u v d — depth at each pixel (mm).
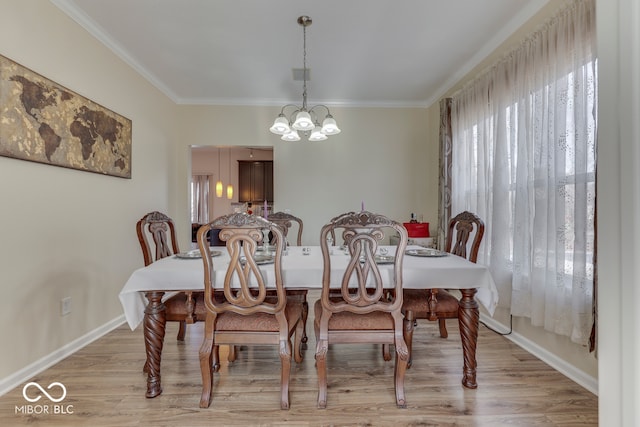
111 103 2789
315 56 3033
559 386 1842
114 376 1961
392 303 1676
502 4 2293
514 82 2402
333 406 1665
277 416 1589
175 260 2027
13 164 1870
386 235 4383
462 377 1937
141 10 2344
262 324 1679
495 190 2549
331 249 2521
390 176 4348
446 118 3475
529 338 2314
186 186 4230
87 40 2480
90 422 1544
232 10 2344
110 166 2744
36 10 2016
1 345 1803
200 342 2447
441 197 3551
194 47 2875
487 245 2723
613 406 456
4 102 1798
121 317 2885
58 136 2168
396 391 1666
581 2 1812
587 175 1776
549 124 2027
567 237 1916
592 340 1711
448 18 2449
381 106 4316
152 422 1546
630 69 431
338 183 4336
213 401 1710
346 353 2287
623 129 443
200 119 4223
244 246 1611
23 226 1934
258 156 8102
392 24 2521
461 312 1848
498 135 2541
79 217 2389
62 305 2219
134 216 3162
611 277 463
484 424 1527
